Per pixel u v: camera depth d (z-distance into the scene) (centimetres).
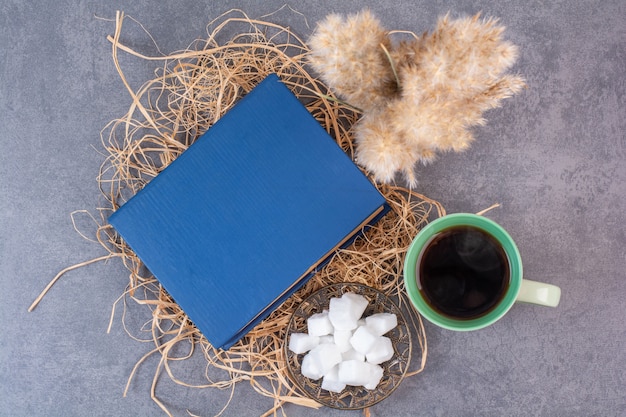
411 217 70
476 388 71
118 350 72
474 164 71
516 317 71
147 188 63
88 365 72
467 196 71
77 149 72
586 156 71
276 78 63
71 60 72
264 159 63
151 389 72
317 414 71
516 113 71
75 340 72
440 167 71
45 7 72
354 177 63
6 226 72
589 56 71
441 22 58
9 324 72
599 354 71
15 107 73
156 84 72
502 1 71
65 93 72
